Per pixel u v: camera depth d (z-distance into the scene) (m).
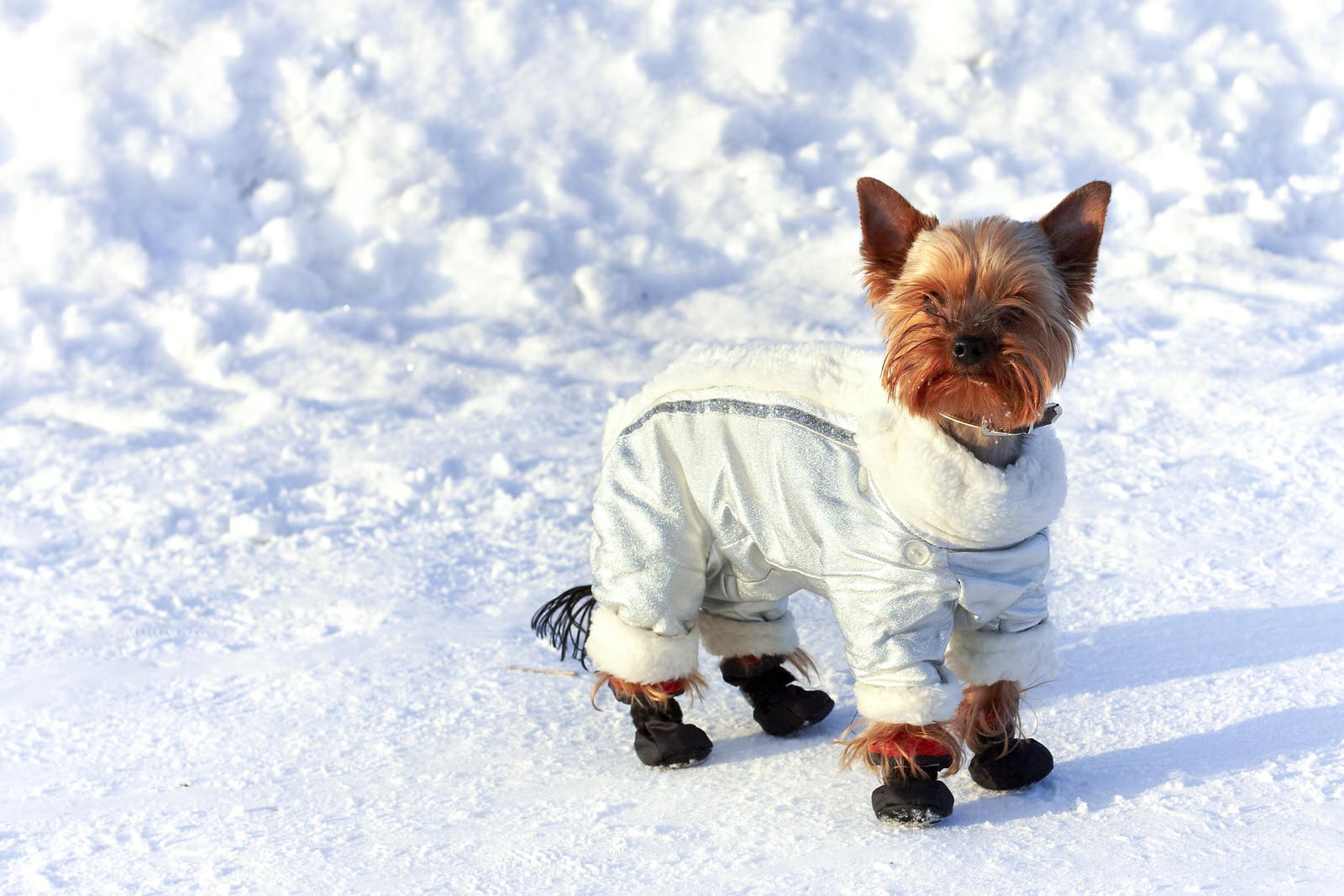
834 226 10.84
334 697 4.95
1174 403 7.79
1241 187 10.92
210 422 8.62
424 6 11.54
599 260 10.52
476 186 10.95
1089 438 7.39
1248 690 4.30
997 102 11.62
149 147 10.52
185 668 5.34
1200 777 3.71
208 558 6.58
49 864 3.66
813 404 3.79
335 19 11.38
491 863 3.52
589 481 7.34
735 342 9.59
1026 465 3.47
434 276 10.43
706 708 4.72
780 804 3.81
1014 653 3.64
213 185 10.59
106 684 5.18
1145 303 9.52
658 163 11.26
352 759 4.38
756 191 11.04
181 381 9.21
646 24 11.82
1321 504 6.23
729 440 3.90
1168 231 10.50
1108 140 11.41
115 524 7.03
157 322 9.69
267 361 9.38
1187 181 11.00
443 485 7.38
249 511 7.14
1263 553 5.70
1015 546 3.54
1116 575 5.63
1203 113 11.52
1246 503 6.32
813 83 11.65
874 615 3.53
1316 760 3.71
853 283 10.23
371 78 11.27
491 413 8.57
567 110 11.40
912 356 3.49
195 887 3.48
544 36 11.61
